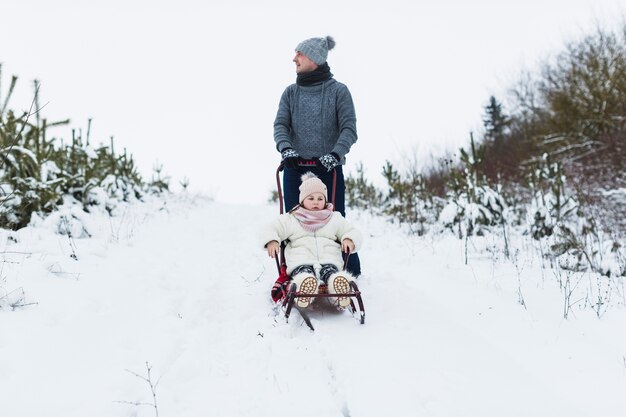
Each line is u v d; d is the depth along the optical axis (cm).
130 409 230
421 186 933
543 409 241
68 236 501
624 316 364
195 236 663
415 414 232
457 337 326
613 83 1340
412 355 296
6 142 543
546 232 652
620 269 491
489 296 421
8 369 244
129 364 270
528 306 396
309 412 230
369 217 946
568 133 1406
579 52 1498
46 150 638
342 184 430
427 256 593
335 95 416
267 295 402
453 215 746
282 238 386
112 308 335
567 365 293
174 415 228
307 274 339
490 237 678
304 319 343
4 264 368
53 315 302
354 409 237
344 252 393
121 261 449
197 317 345
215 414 229
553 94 1498
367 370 275
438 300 414
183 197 1225
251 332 323
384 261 565
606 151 1196
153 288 393
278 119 419
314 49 414
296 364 279
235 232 750
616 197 847
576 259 527
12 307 306
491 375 274
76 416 218
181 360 276
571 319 368
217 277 459
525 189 1037
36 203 552
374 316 362
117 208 761
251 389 251
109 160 927
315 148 416
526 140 1575
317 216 384
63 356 265
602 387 265
